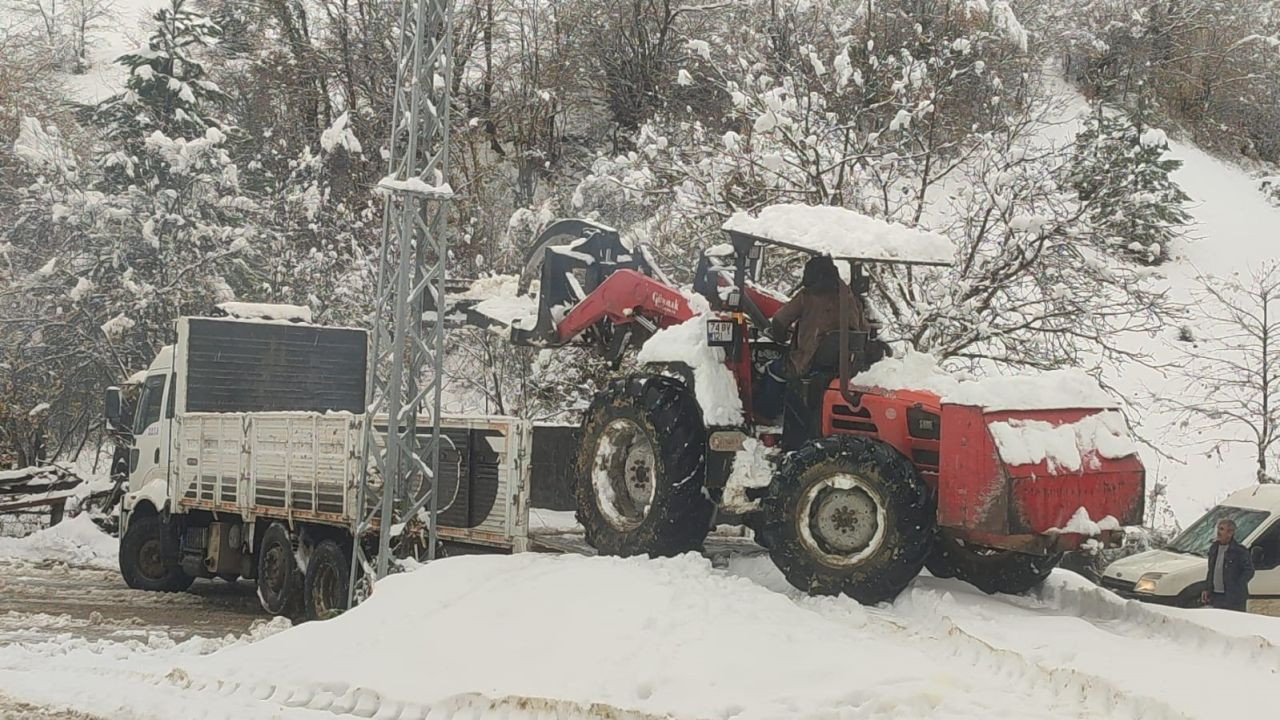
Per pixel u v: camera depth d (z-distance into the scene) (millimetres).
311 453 12406
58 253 24594
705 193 14688
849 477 8461
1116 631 8172
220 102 27891
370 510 11516
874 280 13617
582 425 10055
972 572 9352
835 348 9219
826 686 6812
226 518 14242
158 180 24391
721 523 9719
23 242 25359
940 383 9094
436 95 14469
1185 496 17906
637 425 9555
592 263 11109
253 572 13891
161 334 23875
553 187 26812
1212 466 18719
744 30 19938
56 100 33531
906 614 8227
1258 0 32188
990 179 14023
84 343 24266
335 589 11953
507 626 8367
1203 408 17578
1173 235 14938
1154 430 19422
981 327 13281
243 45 32312
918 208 14406
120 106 25750
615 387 9805
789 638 7508
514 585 8984
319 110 29562
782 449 9492
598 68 27922
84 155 28797
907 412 8820
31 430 24125
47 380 24625
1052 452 8109
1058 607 8953
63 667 9641
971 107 16047
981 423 8070
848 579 8391
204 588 16062
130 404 17703
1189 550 13430
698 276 10367
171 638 11938
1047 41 21641
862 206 14570
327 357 15891
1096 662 6895
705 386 9266
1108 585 13328
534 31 28656
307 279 22375
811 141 13922
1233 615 8203
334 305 21609
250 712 7816
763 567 9203
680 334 9586
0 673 9398
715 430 9258
